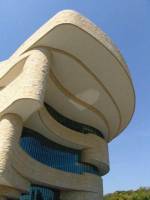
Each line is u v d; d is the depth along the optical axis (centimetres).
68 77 2541
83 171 2892
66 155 2825
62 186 2548
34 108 1936
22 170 2061
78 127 3111
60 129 2622
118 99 2941
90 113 3019
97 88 2728
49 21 2209
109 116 3178
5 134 1838
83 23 2172
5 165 1728
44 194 2556
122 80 2694
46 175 2397
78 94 2772
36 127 2412
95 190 2848
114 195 6369
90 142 2920
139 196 5794
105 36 2373
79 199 2720
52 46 2230
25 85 1909
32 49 2217
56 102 2767
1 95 2164
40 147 2534
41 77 2020
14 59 2353
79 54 2317
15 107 1908
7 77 2402
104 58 2408
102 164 3005
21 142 2306
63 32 2114
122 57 2578
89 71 2508
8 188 1944
